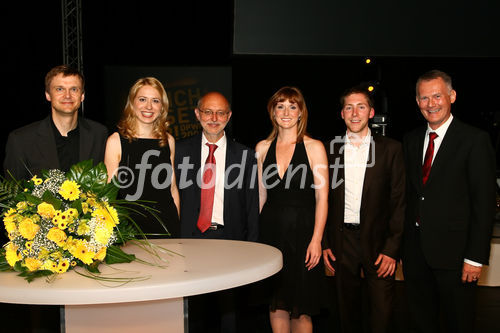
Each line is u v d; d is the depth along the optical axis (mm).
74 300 1385
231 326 2658
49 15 6953
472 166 2480
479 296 4250
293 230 2678
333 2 4719
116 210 1771
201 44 7566
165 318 1608
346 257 2721
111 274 1554
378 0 4711
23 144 2658
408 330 3381
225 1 7457
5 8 6715
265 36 4746
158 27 7484
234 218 2693
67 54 5664
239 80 8469
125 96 6715
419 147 2693
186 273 1557
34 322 2531
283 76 8445
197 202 2660
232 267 1638
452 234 2537
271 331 3467
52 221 1570
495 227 4695
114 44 7441
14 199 1680
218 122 2680
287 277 2672
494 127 7652
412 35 4723
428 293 2691
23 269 1575
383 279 2648
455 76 8055
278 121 2709
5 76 6801
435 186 2580
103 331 1574
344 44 4746
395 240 2633
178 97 6828
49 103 7125
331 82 8406
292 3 4723
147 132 2652
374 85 6469
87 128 2781
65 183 1635
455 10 4688
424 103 2600
